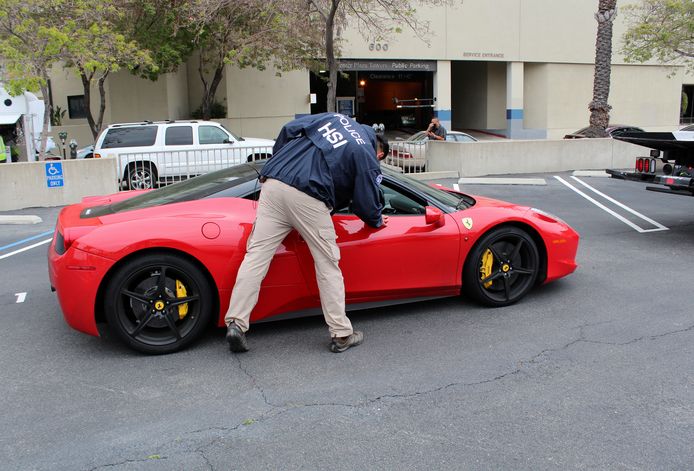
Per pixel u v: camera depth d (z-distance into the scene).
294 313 4.67
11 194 11.37
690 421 3.32
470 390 3.71
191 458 3.03
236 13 17.48
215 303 4.44
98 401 3.65
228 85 22.41
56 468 2.96
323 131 4.12
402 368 4.04
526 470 2.90
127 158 13.55
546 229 5.25
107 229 4.15
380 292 4.78
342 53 23.03
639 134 7.37
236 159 14.96
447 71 25.23
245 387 3.81
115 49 15.12
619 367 3.99
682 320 4.81
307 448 3.11
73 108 23.28
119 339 4.46
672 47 19.73
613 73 29.45
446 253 4.90
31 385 3.87
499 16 26.00
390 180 4.91
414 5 23.89
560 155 15.75
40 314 5.23
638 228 8.48
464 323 4.85
